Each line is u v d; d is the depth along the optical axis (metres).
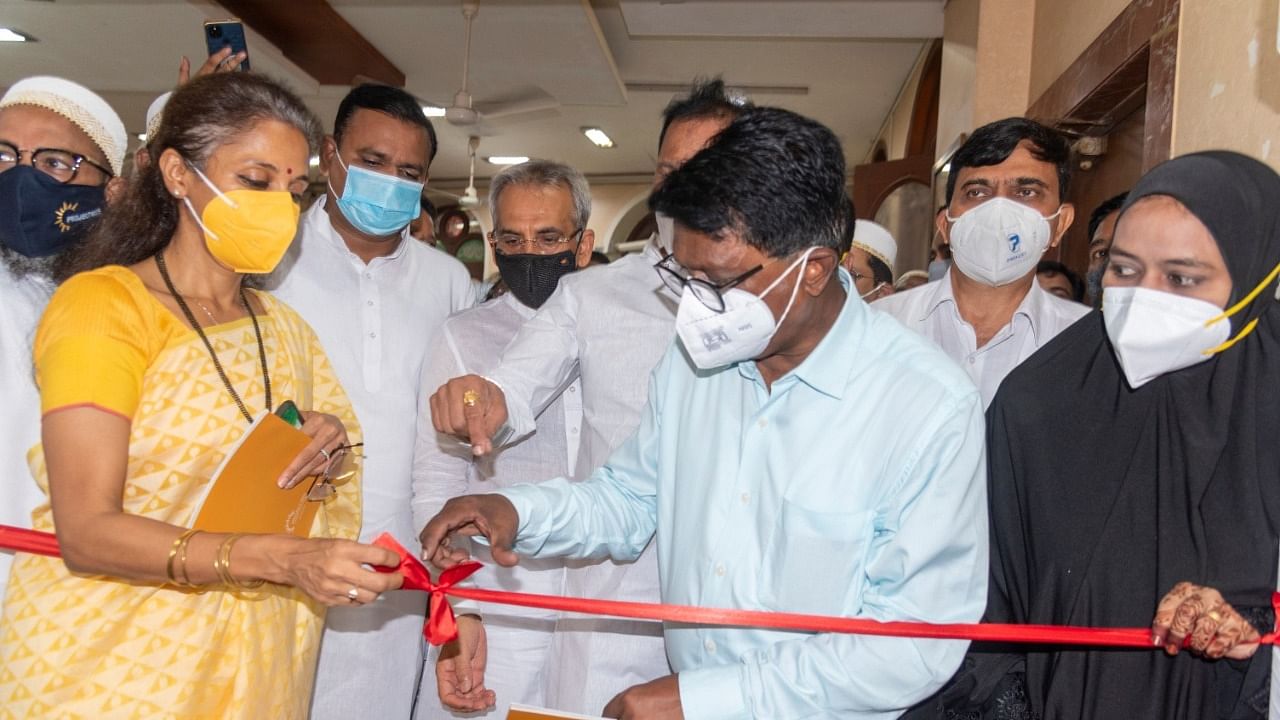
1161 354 1.41
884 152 10.04
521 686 2.13
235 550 1.25
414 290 2.42
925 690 1.36
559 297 2.06
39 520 1.44
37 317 1.71
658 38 7.88
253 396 1.46
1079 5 3.88
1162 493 1.45
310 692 1.63
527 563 2.12
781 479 1.43
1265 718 1.34
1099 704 1.45
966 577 1.37
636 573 1.91
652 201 1.38
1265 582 1.34
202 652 1.38
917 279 4.53
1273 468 1.37
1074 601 1.49
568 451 2.18
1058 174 2.14
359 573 1.24
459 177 13.24
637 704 1.38
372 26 7.09
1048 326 2.19
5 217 1.70
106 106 1.81
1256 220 1.36
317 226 2.33
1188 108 2.53
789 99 9.39
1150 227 1.40
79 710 1.32
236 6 6.66
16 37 7.13
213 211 1.40
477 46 7.40
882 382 1.42
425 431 2.22
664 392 1.67
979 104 4.84
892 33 6.55
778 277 1.34
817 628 1.34
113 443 1.28
